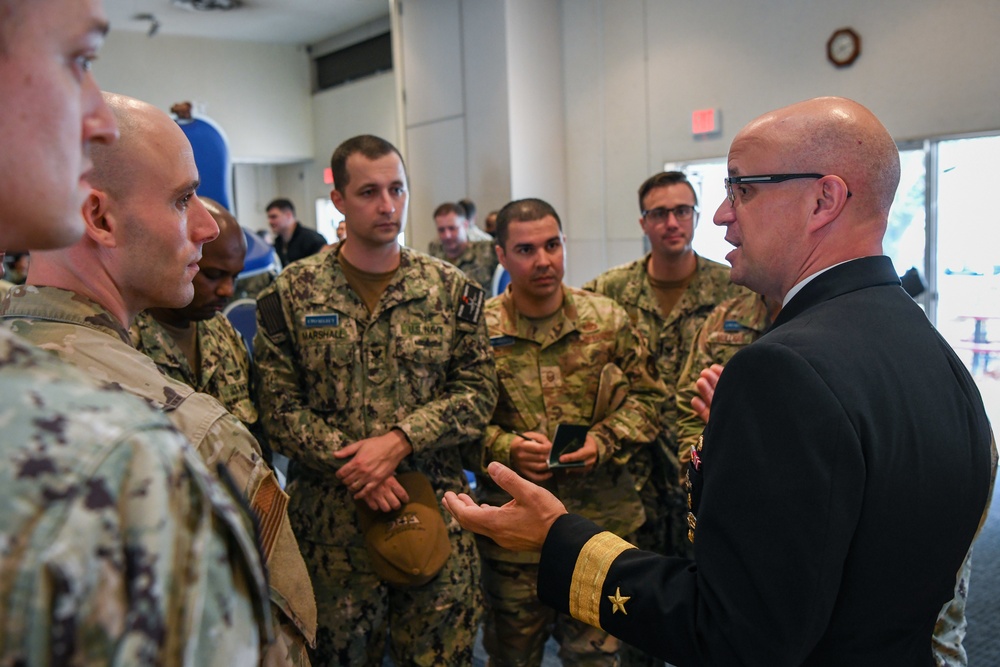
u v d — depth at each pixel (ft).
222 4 29.07
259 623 1.86
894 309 3.14
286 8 30.07
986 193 13.91
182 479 1.61
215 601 1.65
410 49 23.34
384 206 6.20
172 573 1.52
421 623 6.11
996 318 14.06
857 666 2.91
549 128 21.03
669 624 3.04
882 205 3.28
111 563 1.42
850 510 2.70
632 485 7.13
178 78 33.91
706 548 2.93
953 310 14.62
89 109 1.82
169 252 3.22
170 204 3.20
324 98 36.50
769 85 16.65
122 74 32.55
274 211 25.54
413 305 6.43
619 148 19.98
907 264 15.20
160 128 3.18
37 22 1.61
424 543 5.68
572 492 6.81
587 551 3.41
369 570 6.10
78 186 1.75
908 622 2.97
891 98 14.84
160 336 5.19
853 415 2.73
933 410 2.96
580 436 6.45
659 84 18.80
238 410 5.86
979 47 13.55
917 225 14.92
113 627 1.41
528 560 6.56
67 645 1.35
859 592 2.84
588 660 6.59
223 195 11.41
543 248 6.88
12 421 1.43
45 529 1.36
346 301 6.37
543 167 21.02
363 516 5.84
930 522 2.90
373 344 6.32
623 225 20.21
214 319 6.11
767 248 3.36
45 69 1.63
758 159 3.33
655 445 8.09
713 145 17.85
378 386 6.29
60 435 1.45
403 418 6.26
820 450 2.70
